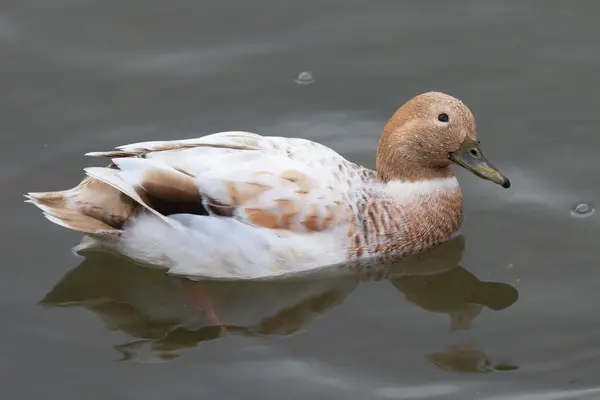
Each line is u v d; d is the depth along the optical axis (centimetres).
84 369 1146
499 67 1662
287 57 1705
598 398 1070
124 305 1258
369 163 1496
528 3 1783
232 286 1270
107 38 1744
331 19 1778
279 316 1232
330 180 1258
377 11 1789
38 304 1255
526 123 1557
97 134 1554
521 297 1240
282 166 1242
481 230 1366
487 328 1193
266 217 1220
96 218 1245
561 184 1434
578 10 1761
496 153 1505
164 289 1285
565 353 1141
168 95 1636
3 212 1402
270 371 1132
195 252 1234
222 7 1809
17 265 1314
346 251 1260
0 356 1166
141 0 1811
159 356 1166
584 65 1653
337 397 1091
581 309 1206
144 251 1258
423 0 1805
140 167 1216
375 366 1136
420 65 1678
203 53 1716
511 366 1127
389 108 1600
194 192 1217
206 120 1586
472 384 1102
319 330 1203
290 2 1808
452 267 1308
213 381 1120
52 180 1461
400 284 1287
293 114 1598
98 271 1308
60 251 1338
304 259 1241
